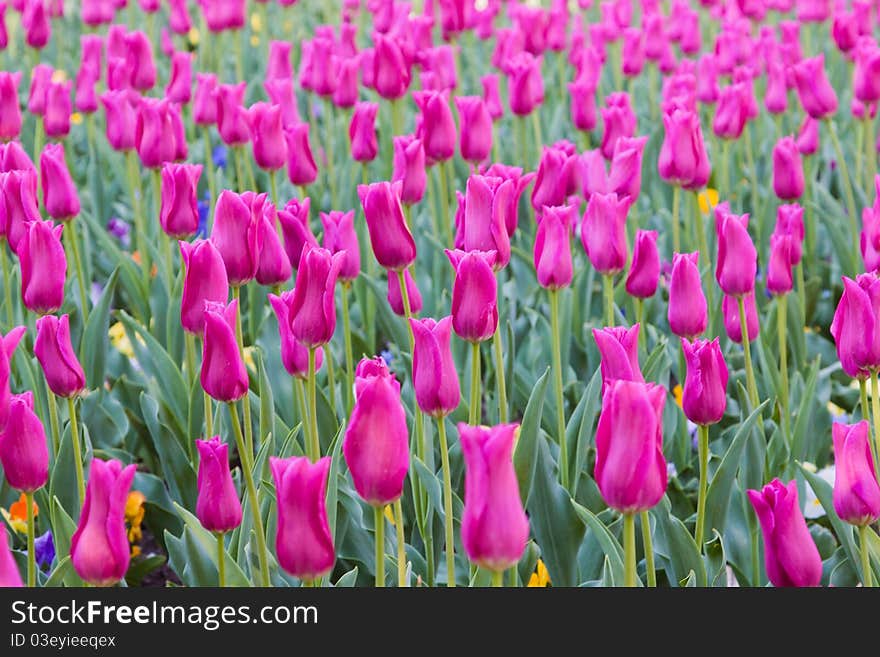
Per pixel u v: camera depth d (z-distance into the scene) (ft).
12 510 21.40
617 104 27.78
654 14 42.14
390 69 28.99
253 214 17.44
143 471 25.93
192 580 17.06
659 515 17.57
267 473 18.65
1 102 27.96
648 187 37.22
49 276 17.52
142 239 29.76
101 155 40.06
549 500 18.62
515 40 37.35
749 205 36.63
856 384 28.04
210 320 14.76
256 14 66.33
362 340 27.22
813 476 17.62
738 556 19.61
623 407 12.30
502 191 17.70
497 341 18.06
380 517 13.38
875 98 29.89
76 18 64.34
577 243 32.32
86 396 23.73
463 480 20.67
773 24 54.49
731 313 21.27
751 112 33.04
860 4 39.29
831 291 32.01
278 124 24.80
